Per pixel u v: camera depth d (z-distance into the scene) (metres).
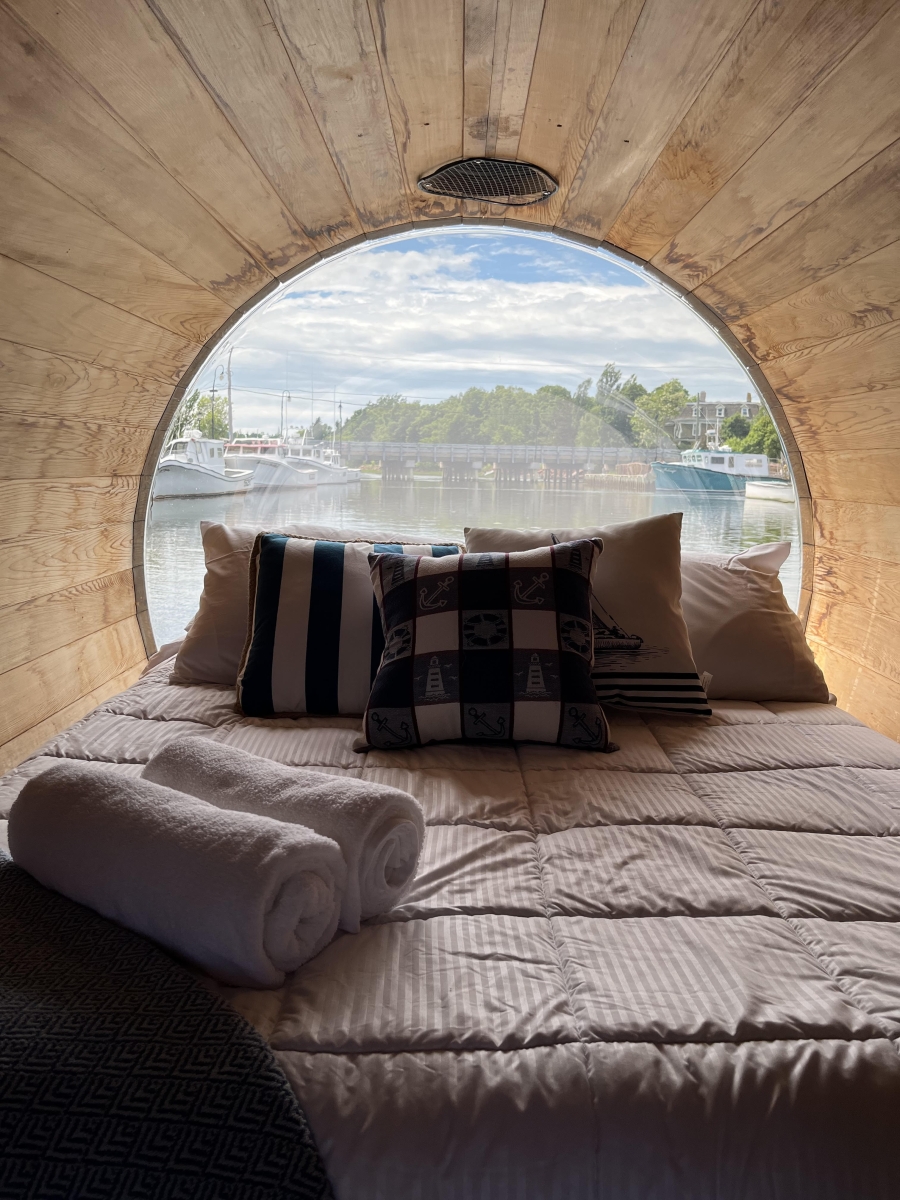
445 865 1.09
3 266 1.51
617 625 1.75
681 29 1.40
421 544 1.99
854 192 1.65
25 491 1.98
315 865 0.87
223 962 0.83
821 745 1.59
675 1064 0.74
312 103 1.63
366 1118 0.70
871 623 2.37
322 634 1.72
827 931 0.96
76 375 1.94
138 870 0.86
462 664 1.50
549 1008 0.81
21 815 0.98
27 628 2.04
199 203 1.77
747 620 1.94
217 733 1.60
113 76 1.31
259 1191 0.63
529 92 1.68
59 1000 0.75
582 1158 0.69
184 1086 0.67
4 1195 0.61
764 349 2.43
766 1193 0.69
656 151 1.81
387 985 0.84
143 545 2.66
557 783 1.37
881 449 2.19
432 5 1.38
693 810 1.28
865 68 1.35
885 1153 0.70
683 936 0.94
